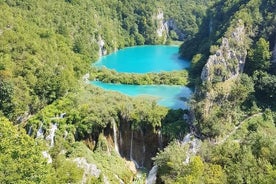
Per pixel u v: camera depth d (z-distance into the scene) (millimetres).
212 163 48469
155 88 99312
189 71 111938
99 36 166125
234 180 42938
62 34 131500
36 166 32281
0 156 31172
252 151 50094
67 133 70188
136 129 73062
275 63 82562
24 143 34375
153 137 72625
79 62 106000
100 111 73188
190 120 71562
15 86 77562
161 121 73000
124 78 105875
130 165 71438
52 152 63594
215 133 66000
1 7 104625
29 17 118688
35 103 79750
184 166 50094
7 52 84750
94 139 72688
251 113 72625
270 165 43406
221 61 81125
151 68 127875
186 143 64375
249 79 78375
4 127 36531
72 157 62969
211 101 71250
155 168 62781
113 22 194000
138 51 176125
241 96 73000
